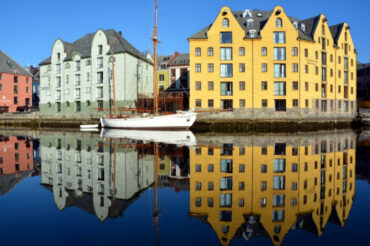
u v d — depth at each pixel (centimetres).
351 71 5434
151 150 1912
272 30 4462
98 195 899
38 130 4616
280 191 903
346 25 5356
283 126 4178
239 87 4453
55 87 6028
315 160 1486
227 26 4466
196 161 1459
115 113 4906
